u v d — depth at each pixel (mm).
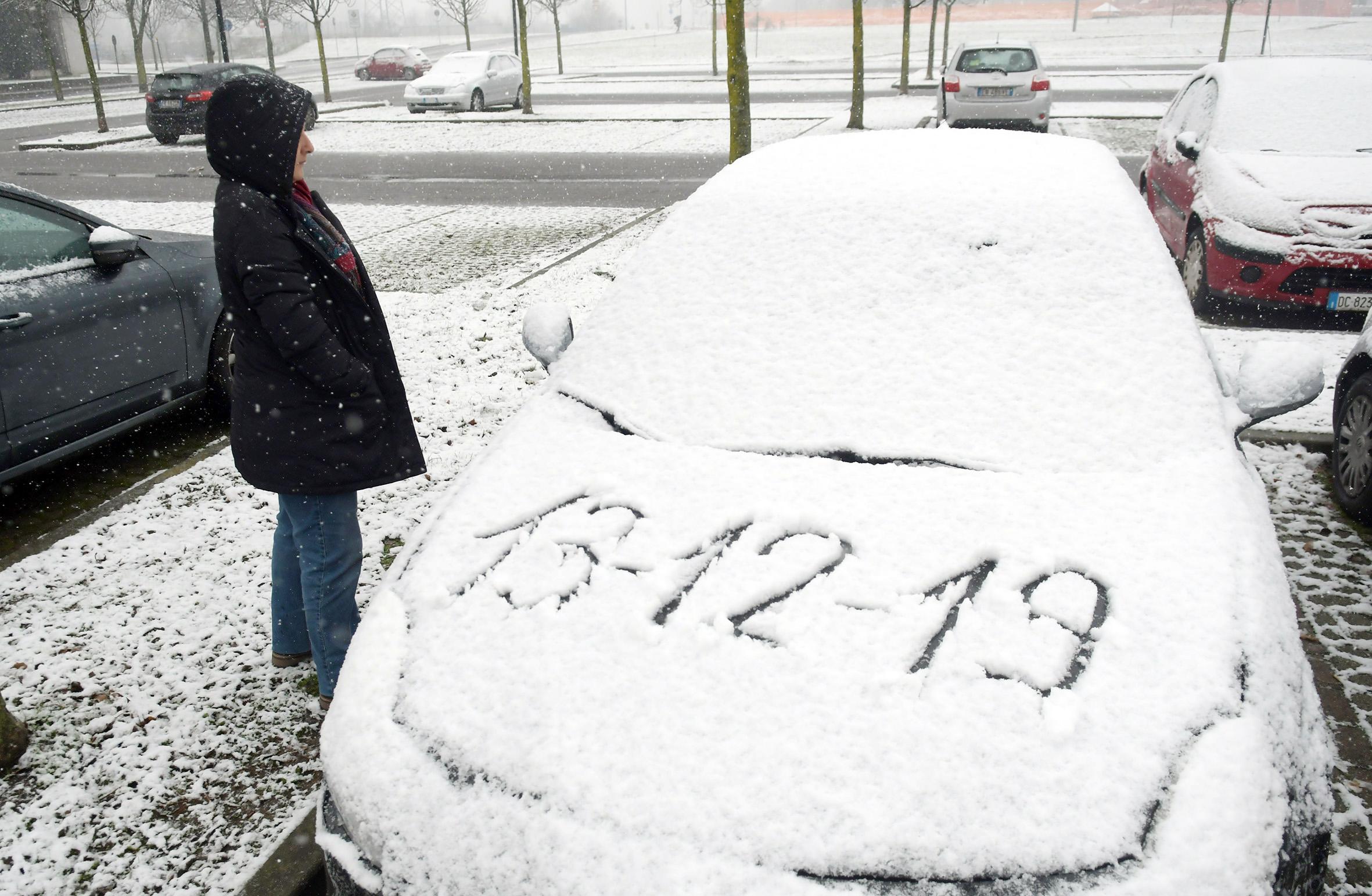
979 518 2334
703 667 2010
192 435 5457
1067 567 2184
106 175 15391
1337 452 4316
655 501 2500
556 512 2510
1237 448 2578
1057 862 1630
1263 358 2830
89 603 3766
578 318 6891
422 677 2084
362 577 3861
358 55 64750
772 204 3273
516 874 1708
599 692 1977
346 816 1897
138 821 2752
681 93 28641
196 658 3432
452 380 5953
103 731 3096
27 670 3369
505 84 25609
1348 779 2762
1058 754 1781
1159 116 18547
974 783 1743
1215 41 44938
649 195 12734
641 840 1704
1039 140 3584
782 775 1779
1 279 4289
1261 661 1963
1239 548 2213
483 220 11297
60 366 4457
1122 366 2666
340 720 2043
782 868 1650
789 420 2684
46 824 2744
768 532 2352
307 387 2773
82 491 4820
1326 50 35938
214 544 4188
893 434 2598
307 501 2863
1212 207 6949
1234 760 1756
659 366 2920
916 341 2793
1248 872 1617
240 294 2676
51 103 31125
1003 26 68750
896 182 3264
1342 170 6828
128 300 4789
